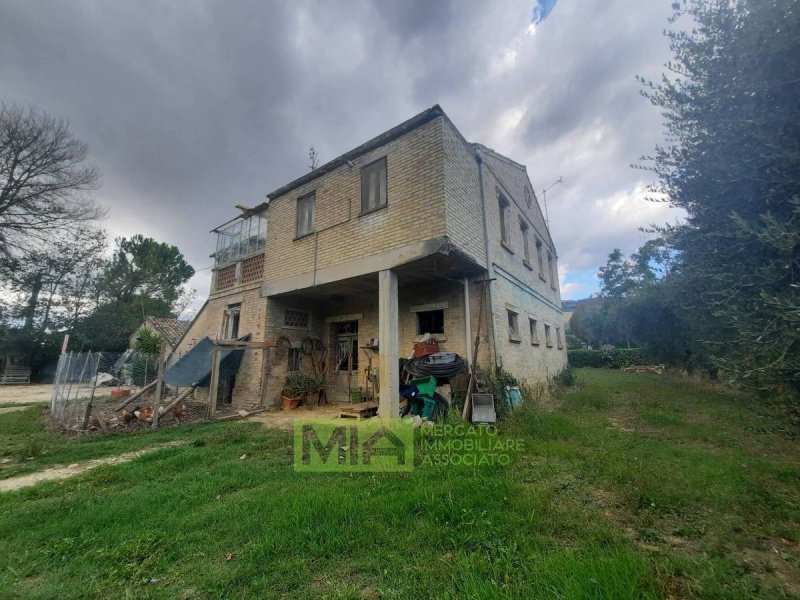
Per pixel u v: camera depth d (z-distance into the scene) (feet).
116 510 11.70
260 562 8.63
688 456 15.79
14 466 17.80
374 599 7.36
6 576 8.51
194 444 20.58
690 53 9.57
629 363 88.58
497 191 35.50
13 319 91.56
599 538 9.16
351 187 29.60
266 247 36.27
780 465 14.39
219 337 40.52
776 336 7.44
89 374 28.73
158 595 7.71
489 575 7.81
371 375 33.40
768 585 7.39
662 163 10.81
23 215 72.13
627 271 96.48
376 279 28.53
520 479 13.52
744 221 7.91
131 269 114.52
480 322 27.50
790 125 7.83
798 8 7.30
